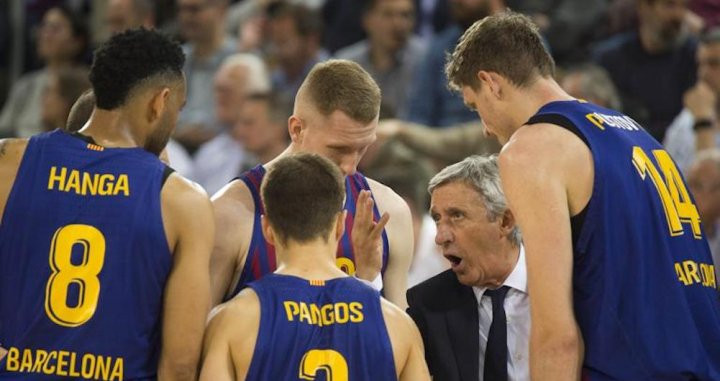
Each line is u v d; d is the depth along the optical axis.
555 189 13.05
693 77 29.88
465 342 14.49
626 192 13.30
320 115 14.39
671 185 13.87
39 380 13.24
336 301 13.23
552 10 32.38
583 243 13.23
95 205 13.41
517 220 13.24
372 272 14.58
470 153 27.88
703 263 13.90
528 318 14.55
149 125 13.82
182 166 29.47
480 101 14.02
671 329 13.29
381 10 31.95
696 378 13.41
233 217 14.48
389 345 13.25
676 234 13.60
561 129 13.39
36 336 13.30
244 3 37.81
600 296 13.18
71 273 13.30
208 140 30.98
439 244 14.69
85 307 13.27
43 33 34.84
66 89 28.66
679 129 28.14
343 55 32.78
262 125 28.56
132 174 13.50
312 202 13.41
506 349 14.43
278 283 13.27
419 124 30.20
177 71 13.86
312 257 13.46
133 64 13.66
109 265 13.30
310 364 12.97
